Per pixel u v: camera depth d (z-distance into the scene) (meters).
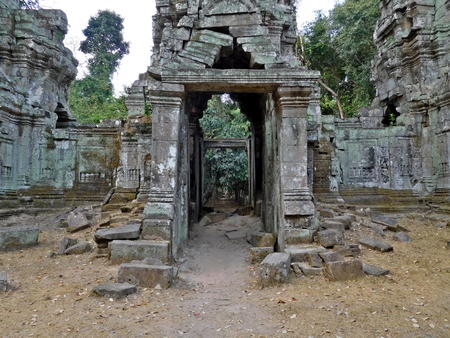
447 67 13.13
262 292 5.24
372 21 21.83
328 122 13.05
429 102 13.63
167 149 6.93
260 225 10.36
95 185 14.13
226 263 7.26
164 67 6.93
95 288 4.96
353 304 4.66
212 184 19.62
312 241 6.82
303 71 6.86
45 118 14.27
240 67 8.70
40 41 14.41
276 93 7.21
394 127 14.34
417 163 14.07
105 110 24.47
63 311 4.44
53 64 14.93
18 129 13.41
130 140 12.16
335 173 12.50
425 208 12.88
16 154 13.25
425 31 14.06
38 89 14.41
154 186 6.86
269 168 8.81
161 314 4.42
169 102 6.96
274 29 7.81
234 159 19.45
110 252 6.42
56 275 5.90
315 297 4.91
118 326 4.05
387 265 6.49
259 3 7.53
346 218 8.90
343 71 25.16
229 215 13.26
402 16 14.94
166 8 8.78
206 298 5.07
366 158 14.35
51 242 8.41
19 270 6.24
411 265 6.58
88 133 14.36
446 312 4.46
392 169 14.17
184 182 8.07
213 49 7.07
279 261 5.61
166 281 5.34
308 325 4.09
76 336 3.81
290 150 6.99
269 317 4.35
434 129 13.52
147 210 6.73
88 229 9.37
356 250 6.96
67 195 13.79
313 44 25.19
